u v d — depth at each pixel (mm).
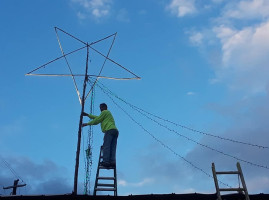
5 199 8773
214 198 9367
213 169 9445
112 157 10883
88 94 11977
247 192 9055
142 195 9125
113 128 11125
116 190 10359
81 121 11453
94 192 10320
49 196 8953
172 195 9164
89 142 12047
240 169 9461
